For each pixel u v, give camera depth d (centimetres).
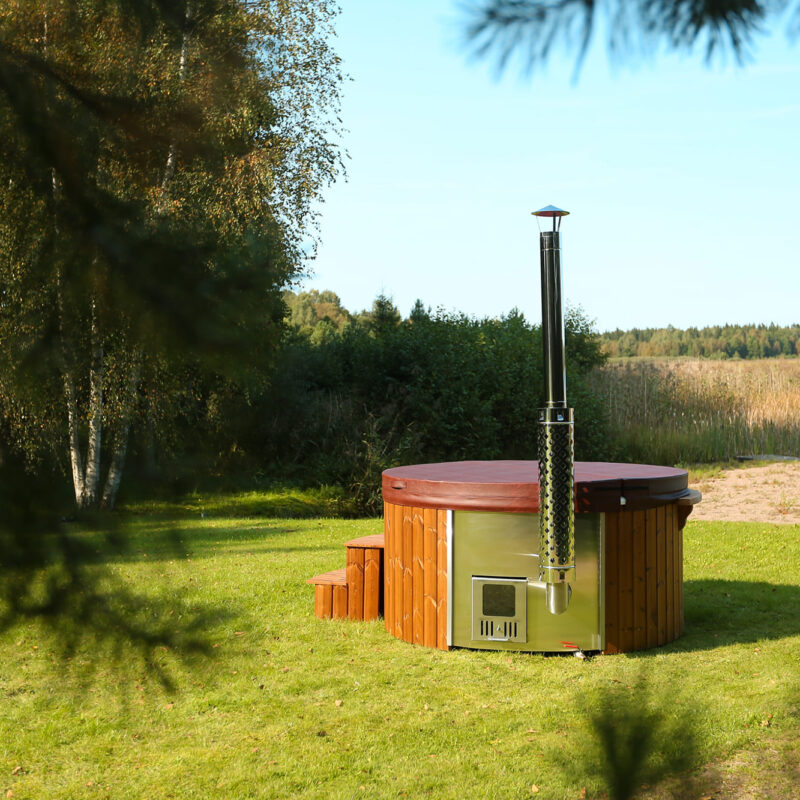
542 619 637
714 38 152
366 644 667
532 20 149
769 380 2383
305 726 504
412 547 673
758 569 974
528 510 629
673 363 2492
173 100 155
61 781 438
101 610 163
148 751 473
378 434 1945
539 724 498
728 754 422
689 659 626
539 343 2384
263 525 1362
